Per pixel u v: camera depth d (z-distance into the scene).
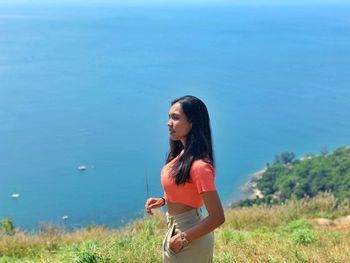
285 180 66.12
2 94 195.50
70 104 178.38
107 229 12.72
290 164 76.50
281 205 14.83
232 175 92.44
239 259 7.16
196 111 3.98
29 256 9.66
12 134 132.50
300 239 8.80
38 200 78.75
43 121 149.50
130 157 108.12
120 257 6.64
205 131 3.99
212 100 192.38
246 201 43.97
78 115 159.12
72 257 7.21
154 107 172.62
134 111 166.25
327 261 7.17
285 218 13.30
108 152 113.50
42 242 10.85
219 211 3.78
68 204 76.19
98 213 70.62
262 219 13.09
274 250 7.81
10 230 13.03
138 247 7.10
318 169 63.69
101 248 7.06
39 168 100.50
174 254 3.97
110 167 99.94
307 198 15.84
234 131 140.12
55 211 72.62
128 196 78.62
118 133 133.62
